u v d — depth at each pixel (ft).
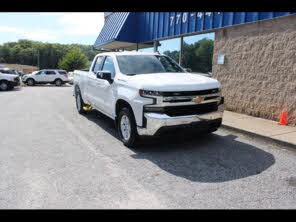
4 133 23.82
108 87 22.39
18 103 43.57
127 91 19.29
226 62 32.24
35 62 391.45
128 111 19.30
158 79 18.52
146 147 19.77
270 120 27.37
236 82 31.24
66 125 26.81
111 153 18.58
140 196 12.76
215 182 14.19
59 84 111.04
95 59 27.22
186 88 17.70
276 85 26.84
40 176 14.93
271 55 27.12
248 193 13.01
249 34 29.22
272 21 26.76
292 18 25.00
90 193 13.06
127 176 14.92
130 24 48.91
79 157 17.83
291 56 25.32
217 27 32.42
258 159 17.42
